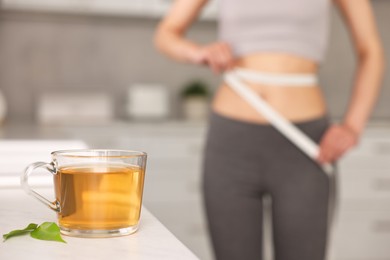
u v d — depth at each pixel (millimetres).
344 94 3846
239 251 1682
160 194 3090
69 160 606
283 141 1611
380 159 3232
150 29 3662
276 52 1665
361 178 3223
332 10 3811
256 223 1687
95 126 3055
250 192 1670
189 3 1828
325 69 3820
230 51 1693
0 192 858
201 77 3713
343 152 1628
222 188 1681
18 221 668
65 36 3564
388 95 3861
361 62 1734
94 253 537
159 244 573
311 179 1619
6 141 1696
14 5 3203
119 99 3645
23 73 3523
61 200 615
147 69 3668
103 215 603
